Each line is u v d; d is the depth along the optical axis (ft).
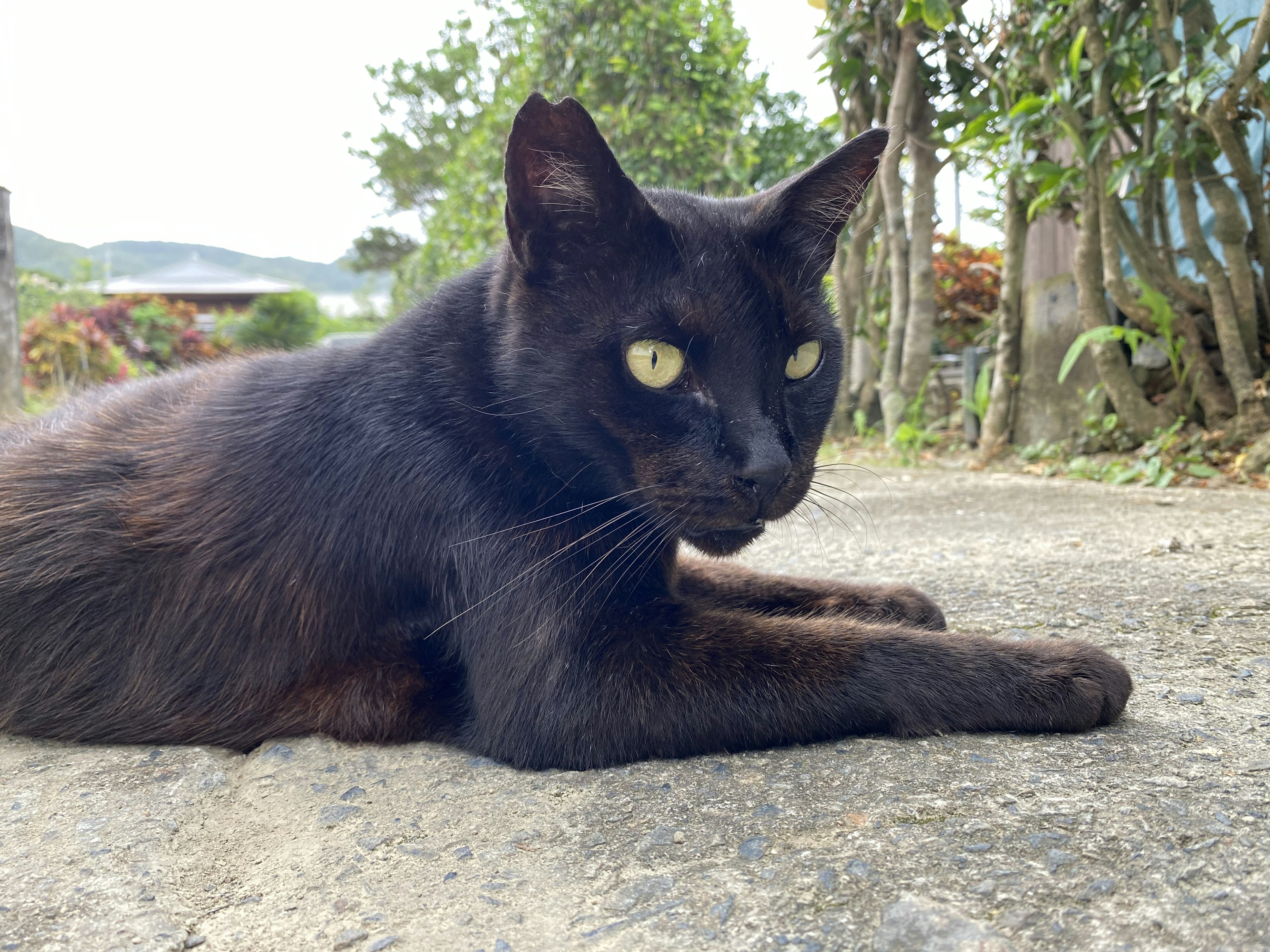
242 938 0.81
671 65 5.25
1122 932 0.73
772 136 6.11
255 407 1.34
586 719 1.10
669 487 1.21
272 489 1.26
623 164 5.32
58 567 1.27
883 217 4.02
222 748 1.24
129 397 1.49
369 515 1.22
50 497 1.31
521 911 0.82
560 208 1.20
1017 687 1.10
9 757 1.22
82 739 1.26
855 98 4.06
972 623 1.55
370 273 25.35
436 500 1.21
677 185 5.30
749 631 1.16
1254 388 2.78
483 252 7.24
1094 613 1.54
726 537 1.27
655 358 1.20
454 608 1.21
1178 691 1.20
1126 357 3.23
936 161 4.00
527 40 6.48
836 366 1.41
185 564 1.25
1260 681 1.22
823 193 1.35
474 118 14.29
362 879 0.89
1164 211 3.11
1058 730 1.10
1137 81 2.85
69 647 1.26
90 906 0.86
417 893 0.86
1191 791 0.93
